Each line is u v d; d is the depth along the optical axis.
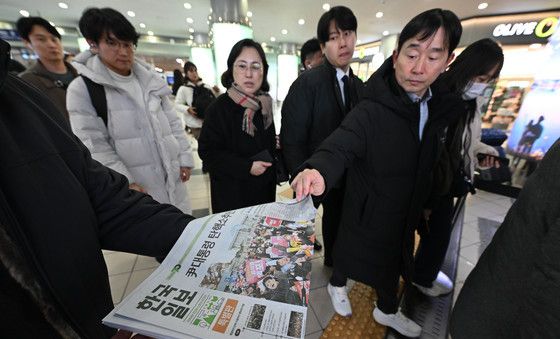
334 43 1.27
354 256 1.03
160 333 0.37
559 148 0.43
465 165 1.24
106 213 0.56
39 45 1.63
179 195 1.50
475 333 0.58
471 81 1.01
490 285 0.56
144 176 1.29
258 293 0.44
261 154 1.31
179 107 3.32
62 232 0.46
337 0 5.82
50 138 0.48
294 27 8.34
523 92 4.92
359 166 0.94
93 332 0.52
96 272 0.53
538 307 0.41
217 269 0.48
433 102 0.85
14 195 0.41
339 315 1.36
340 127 0.88
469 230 2.26
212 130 1.30
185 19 7.81
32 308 0.42
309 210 0.61
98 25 1.04
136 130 1.23
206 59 9.93
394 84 0.85
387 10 6.25
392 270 1.03
